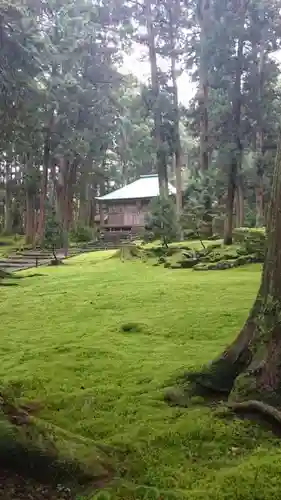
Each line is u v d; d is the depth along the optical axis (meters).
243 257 17.95
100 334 7.52
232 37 21.92
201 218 24.62
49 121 30.83
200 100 28.11
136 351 6.46
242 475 3.07
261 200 26.52
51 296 11.88
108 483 3.00
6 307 10.45
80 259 24.75
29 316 9.34
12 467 3.02
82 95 31.95
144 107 29.48
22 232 47.41
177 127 29.53
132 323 7.97
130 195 42.03
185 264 18.55
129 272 17.22
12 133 24.73
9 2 19.06
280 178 4.33
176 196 29.97
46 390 4.99
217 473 3.17
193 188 25.55
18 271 19.44
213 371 4.79
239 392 4.25
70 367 5.77
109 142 40.66
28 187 36.09
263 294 4.52
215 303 9.82
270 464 3.19
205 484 3.03
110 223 42.91
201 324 7.89
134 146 47.19
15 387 5.10
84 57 33.22
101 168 42.88
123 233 40.12
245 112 24.03
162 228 23.42
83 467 3.08
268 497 2.84
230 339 6.91
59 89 29.23
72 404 4.59
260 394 4.10
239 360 4.69
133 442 3.68
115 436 3.80
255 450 3.47
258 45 24.47
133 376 5.38
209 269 17.28
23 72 21.25
